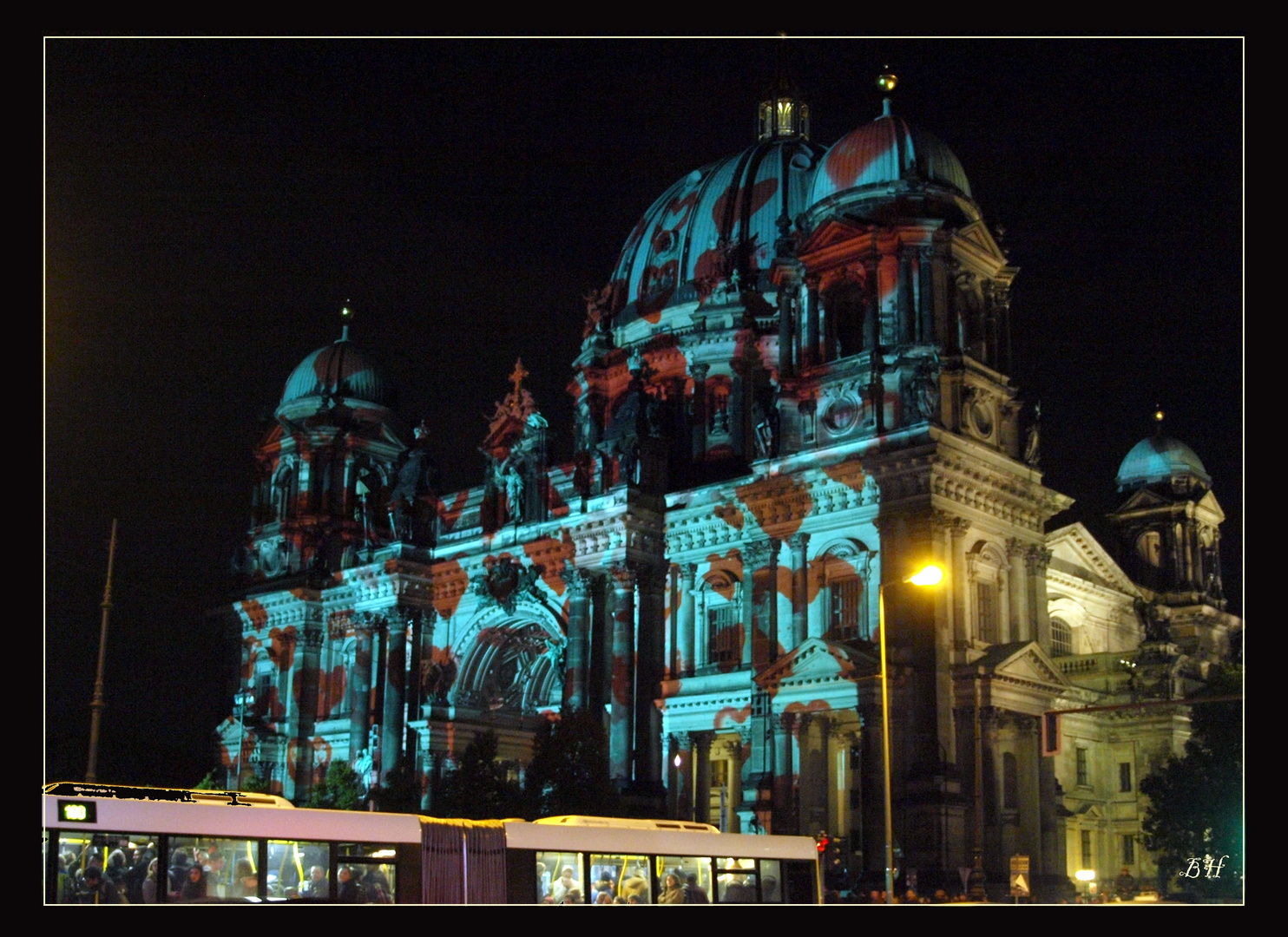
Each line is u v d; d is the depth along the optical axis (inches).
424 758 3885.3
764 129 4891.7
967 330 3275.1
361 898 1370.6
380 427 5004.9
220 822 1312.7
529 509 3983.8
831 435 3213.6
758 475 3346.5
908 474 3006.9
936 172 3326.8
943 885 2699.3
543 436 4025.6
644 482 3624.5
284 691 4626.0
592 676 3597.4
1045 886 2871.6
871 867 2802.7
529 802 3102.9
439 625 4207.7
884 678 2097.7
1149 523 4173.2
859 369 3181.6
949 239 3186.5
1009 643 3036.4
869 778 2849.4
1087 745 3319.4
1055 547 3720.5
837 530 3166.8
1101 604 3937.0
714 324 4242.1
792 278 3420.3
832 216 3292.3
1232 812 2847.0
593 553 3636.8
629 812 3326.8
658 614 3563.0
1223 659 4087.1
